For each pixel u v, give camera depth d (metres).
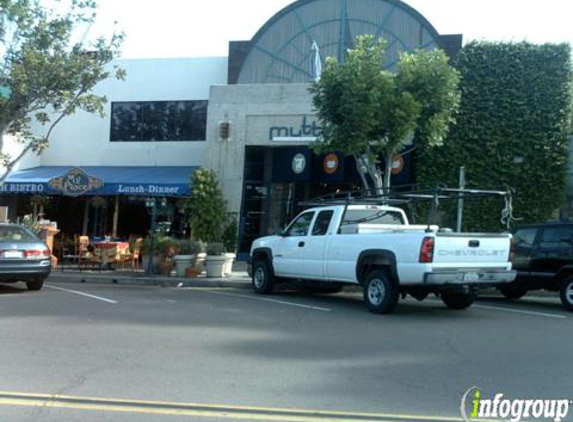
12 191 23.08
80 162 26.33
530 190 20.02
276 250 14.11
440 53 16.45
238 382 6.43
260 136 22.25
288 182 22.62
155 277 17.36
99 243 19.39
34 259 13.89
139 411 5.46
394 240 11.00
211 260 17.42
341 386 6.32
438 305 12.95
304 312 11.43
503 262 11.24
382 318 10.77
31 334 8.78
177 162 25.39
